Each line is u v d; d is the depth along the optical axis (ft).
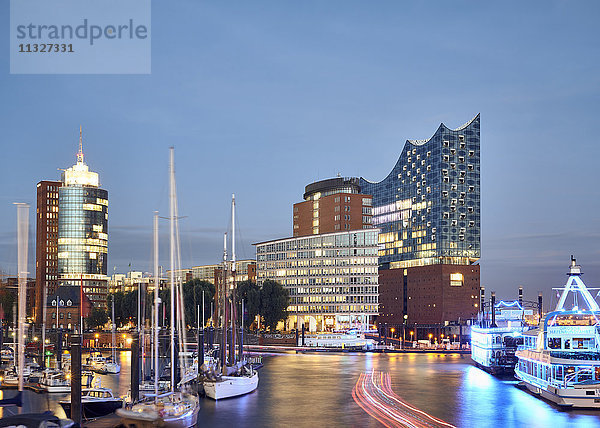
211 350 615.57
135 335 308.81
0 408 302.86
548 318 348.59
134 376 305.73
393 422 287.48
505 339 487.20
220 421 289.94
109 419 257.14
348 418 297.33
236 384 363.15
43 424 186.29
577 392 313.32
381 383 431.84
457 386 414.00
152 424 240.53
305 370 524.52
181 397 266.57
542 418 293.84
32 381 406.00
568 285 358.23
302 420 292.20
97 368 492.54
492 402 343.46
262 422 287.69
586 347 345.72
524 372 390.01
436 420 292.40
